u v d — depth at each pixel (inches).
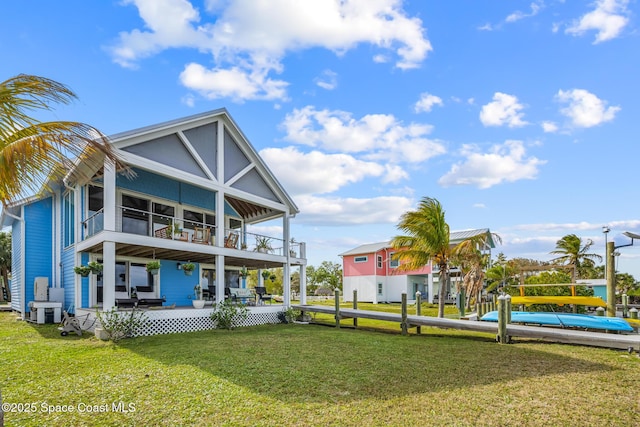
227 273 668.1
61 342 339.9
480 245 842.8
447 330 493.7
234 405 176.6
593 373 238.2
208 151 506.9
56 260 563.5
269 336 390.3
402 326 441.1
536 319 436.8
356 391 198.4
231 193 533.6
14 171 146.3
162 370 236.7
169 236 484.4
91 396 188.4
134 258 523.8
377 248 1213.1
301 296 649.6
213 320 466.3
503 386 209.0
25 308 552.4
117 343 336.8
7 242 1224.8
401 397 189.3
